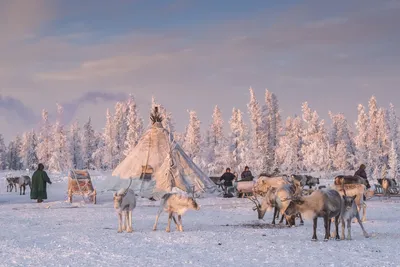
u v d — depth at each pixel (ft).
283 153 289.74
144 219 65.98
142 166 100.63
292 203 46.50
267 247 42.37
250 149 251.39
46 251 40.24
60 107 292.20
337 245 43.37
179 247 42.45
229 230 54.39
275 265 34.76
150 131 104.73
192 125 307.37
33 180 97.25
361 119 297.33
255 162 251.60
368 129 297.74
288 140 304.50
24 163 413.39
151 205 87.35
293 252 39.83
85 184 93.40
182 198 52.44
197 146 304.50
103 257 37.78
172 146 102.94
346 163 294.05
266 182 80.28
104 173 245.65
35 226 58.90
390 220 64.34
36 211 78.74
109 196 106.83
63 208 83.97
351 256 38.09
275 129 308.81
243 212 75.82
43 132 315.37
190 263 35.40
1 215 72.49
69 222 63.46
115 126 349.61
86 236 48.91
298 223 61.31
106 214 73.61
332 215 46.34
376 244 43.93
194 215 71.72
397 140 292.20
